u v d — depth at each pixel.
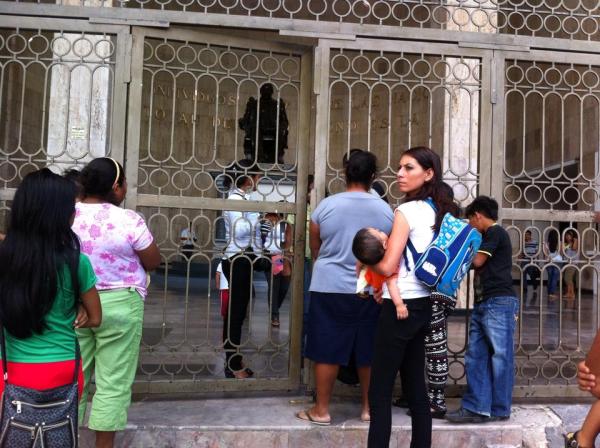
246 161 4.13
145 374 4.16
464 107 5.15
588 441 2.50
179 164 4.00
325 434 3.46
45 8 3.87
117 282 2.93
